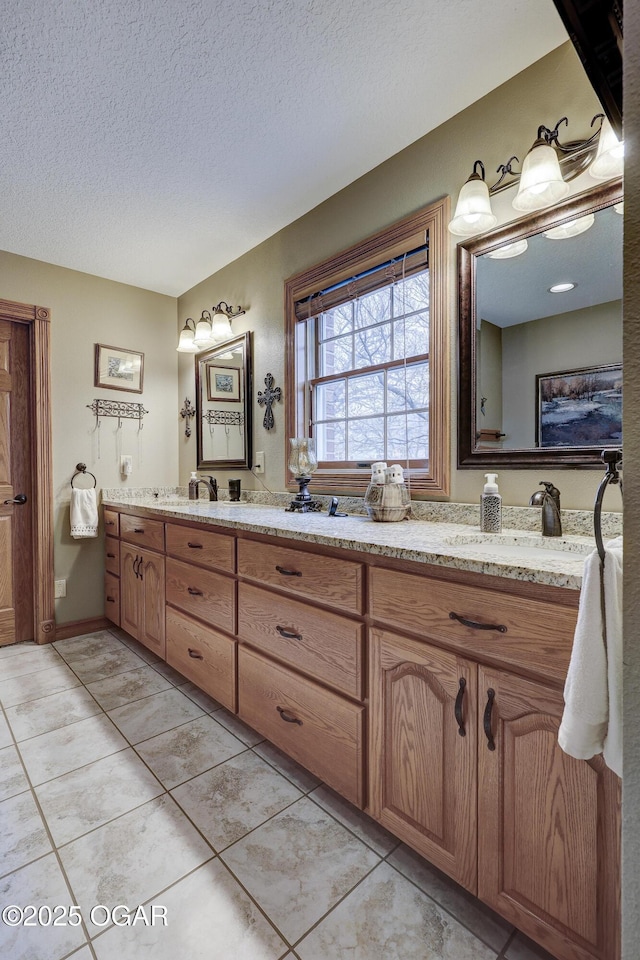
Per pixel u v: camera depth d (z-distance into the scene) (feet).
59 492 9.08
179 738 5.72
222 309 9.14
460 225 4.90
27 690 6.95
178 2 3.92
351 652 4.15
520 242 4.81
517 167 4.78
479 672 3.22
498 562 3.09
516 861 3.05
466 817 3.30
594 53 2.09
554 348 4.59
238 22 4.11
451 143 5.34
